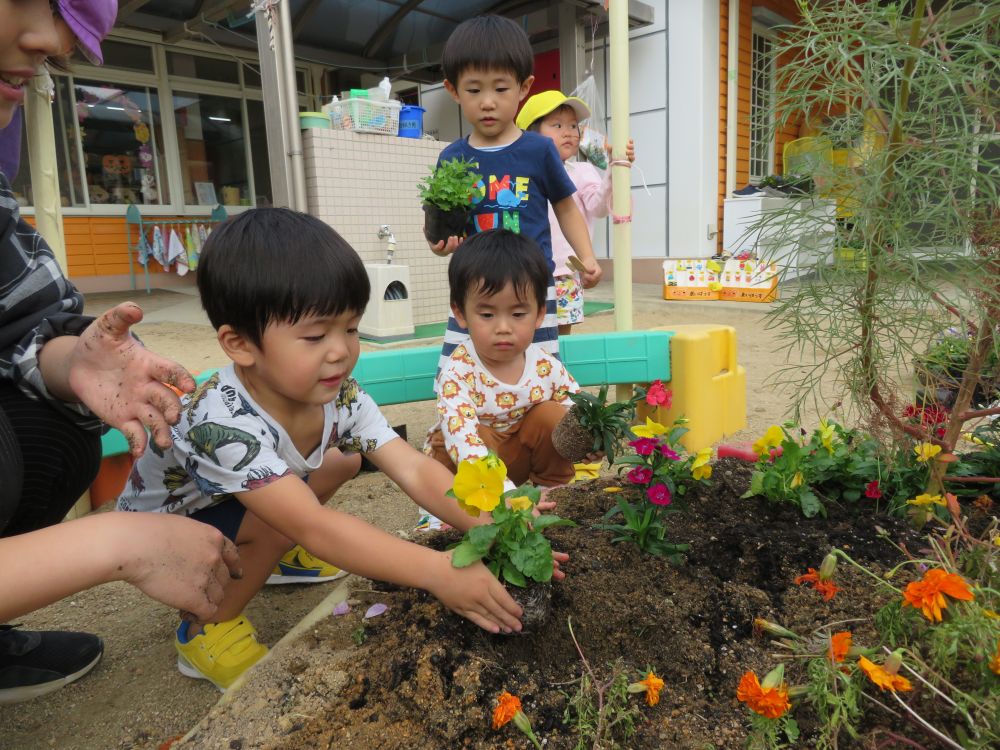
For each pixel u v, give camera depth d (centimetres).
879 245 124
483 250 199
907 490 170
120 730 145
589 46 888
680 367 280
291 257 120
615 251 337
